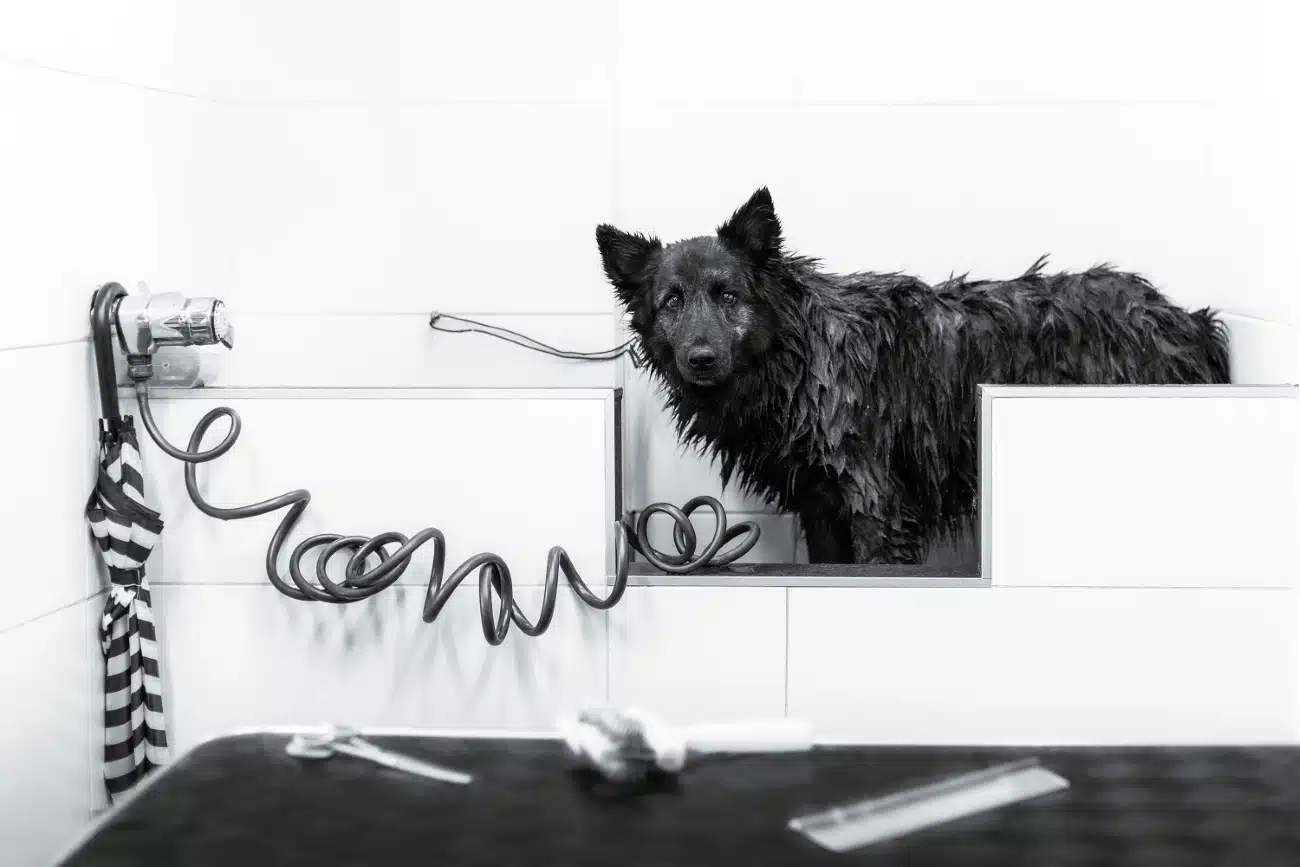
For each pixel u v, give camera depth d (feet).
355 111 8.31
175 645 6.01
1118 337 7.66
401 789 3.19
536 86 8.29
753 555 8.82
